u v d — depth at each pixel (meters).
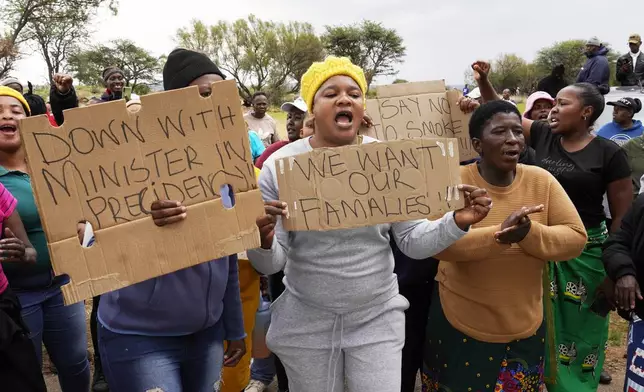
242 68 52.47
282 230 2.38
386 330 2.43
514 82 55.84
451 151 2.22
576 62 55.16
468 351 2.68
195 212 2.02
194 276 2.24
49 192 1.87
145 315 2.21
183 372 2.45
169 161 2.00
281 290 3.61
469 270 2.62
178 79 2.39
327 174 2.21
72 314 3.17
